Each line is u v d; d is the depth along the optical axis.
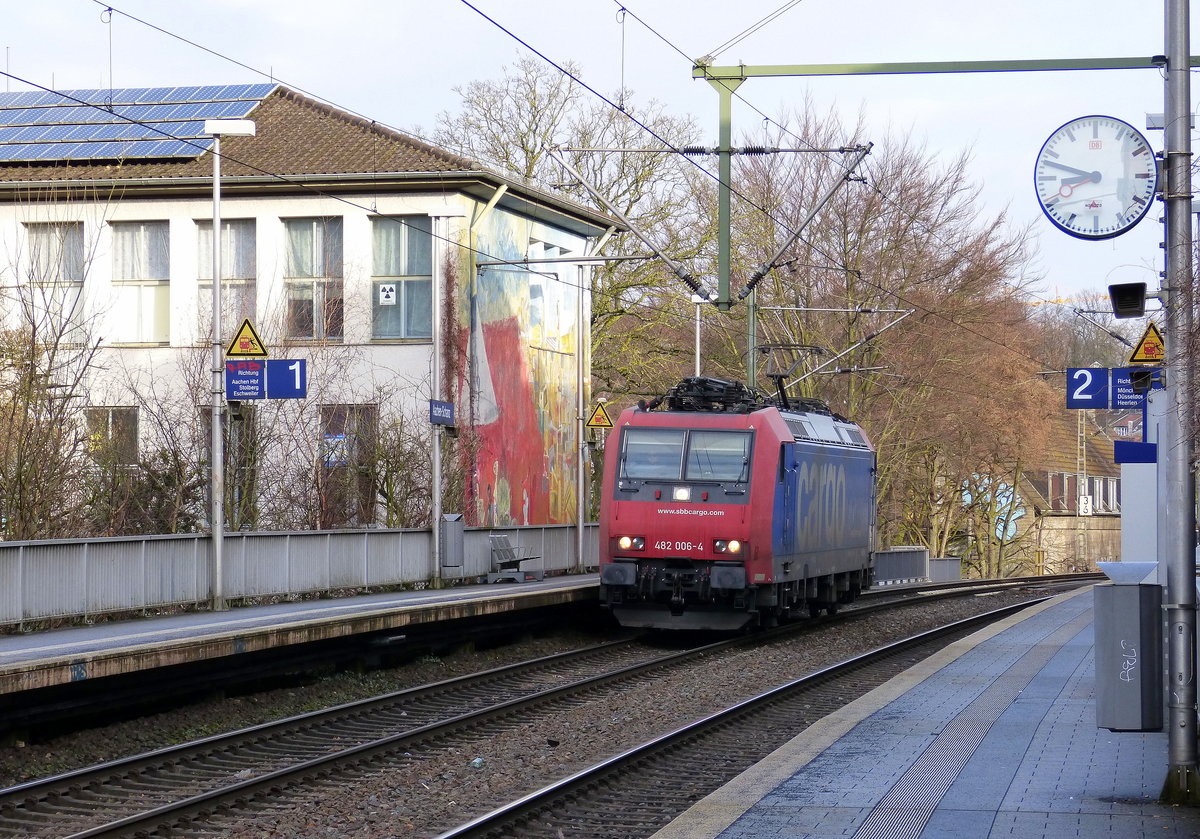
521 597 21.98
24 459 20.66
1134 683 9.71
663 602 23.50
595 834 9.51
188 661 14.45
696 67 17.09
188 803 9.86
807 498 25.52
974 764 10.79
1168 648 9.41
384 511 29.02
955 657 18.72
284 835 9.51
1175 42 9.55
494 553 27.41
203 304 31.91
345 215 31.73
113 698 13.83
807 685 17.41
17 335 23.45
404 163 31.42
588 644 24.30
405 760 12.26
